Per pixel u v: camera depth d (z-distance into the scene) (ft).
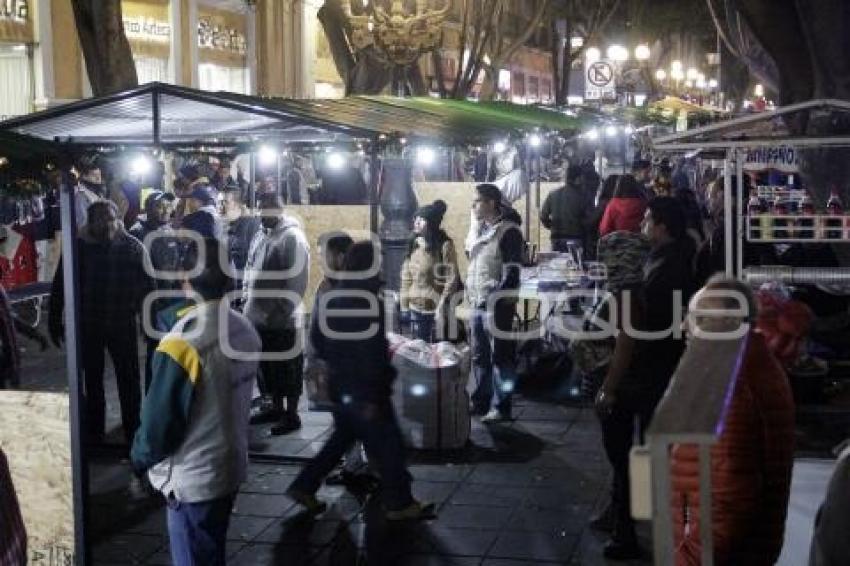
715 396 7.09
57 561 17.40
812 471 14.73
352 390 21.44
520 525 21.70
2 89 64.28
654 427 6.59
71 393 17.39
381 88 60.90
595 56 91.30
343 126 23.18
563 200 43.37
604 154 63.41
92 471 25.95
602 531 21.20
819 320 23.07
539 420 30.07
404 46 53.36
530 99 150.71
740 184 18.93
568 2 99.50
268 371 28.71
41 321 45.98
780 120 23.71
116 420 30.89
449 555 20.18
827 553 9.73
